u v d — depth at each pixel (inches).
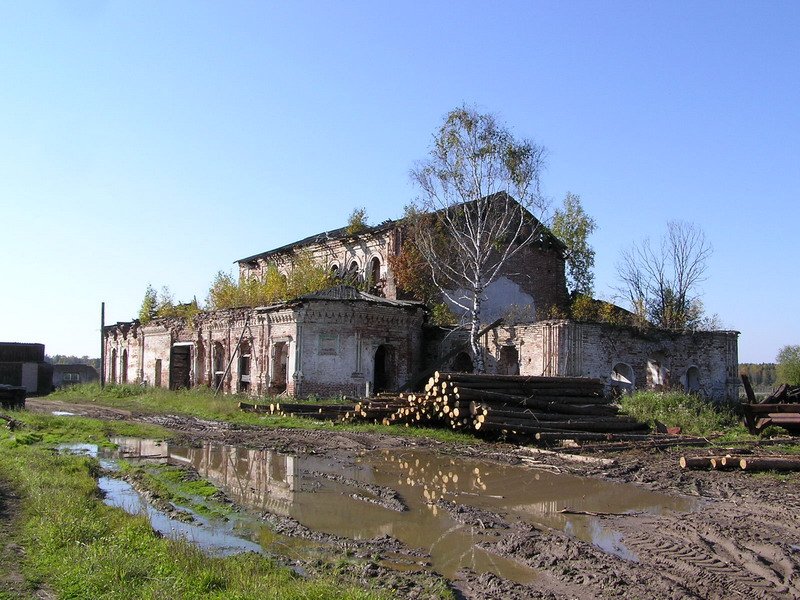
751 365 2434.8
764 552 390.0
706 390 1310.3
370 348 1386.6
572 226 1915.6
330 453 778.8
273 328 1417.3
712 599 321.4
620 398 1143.6
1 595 289.9
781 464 647.8
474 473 656.4
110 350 2223.2
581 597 327.6
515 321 1441.9
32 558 340.2
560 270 1685.5
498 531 447.2
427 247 1429.6
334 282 1599.4
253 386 1466.5
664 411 1022.4
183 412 1266.0
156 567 325.7
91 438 881.5
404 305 1406.3
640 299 1972.2
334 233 1855.3
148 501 523.5
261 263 2059.5
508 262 1596.9
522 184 1364.4
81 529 381.1
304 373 1326.3
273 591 298.4
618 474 634.8
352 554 394.9
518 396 872.3
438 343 1460.4
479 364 1300.4
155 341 1899.6
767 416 912.3
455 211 1425.9
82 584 300.2
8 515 425.1
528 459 720.3
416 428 937.5
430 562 382.3
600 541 423.8
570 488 585.9
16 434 854.5
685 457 668.7
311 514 493.7
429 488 586.6
